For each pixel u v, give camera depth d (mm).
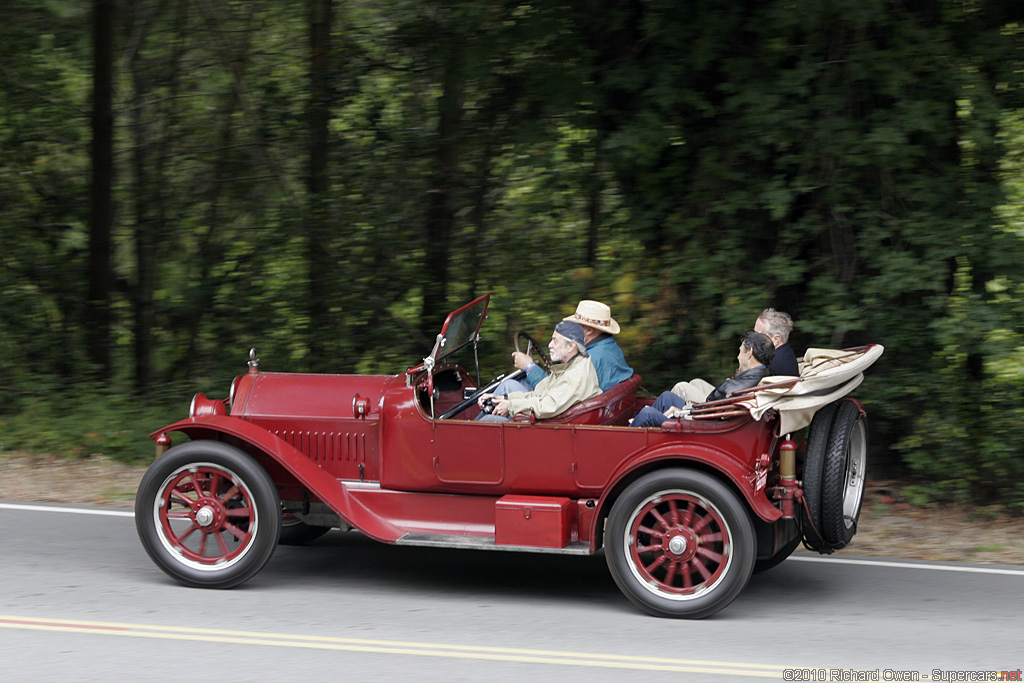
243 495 10602
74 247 23516
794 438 10797
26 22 22391
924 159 15578
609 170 17156
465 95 18688
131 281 23953
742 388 10531
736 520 9656
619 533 9969
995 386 16125
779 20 14719
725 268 16000
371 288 20266
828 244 15969
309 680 8148
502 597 10633
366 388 11312
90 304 22375
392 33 19938
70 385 21703
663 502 10070
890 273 15055
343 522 11148
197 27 23578
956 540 13453
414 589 10875
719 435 10133
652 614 9953
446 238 20500
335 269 20359
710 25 15367
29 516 13805
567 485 10477
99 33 21875
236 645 8945
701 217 16359
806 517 10234
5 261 22656
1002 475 15062
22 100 23062
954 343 14969
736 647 9094
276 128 21875
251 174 22453
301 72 22797
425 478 10781
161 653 8727
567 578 11414
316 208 20469
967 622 9898
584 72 16484
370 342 20625
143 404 20781
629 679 8258
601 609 10242
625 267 17094
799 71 15094
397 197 20578
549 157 17859
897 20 15008
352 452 11117
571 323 10953
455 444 10680
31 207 23297
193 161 23500
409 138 20375
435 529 10805
